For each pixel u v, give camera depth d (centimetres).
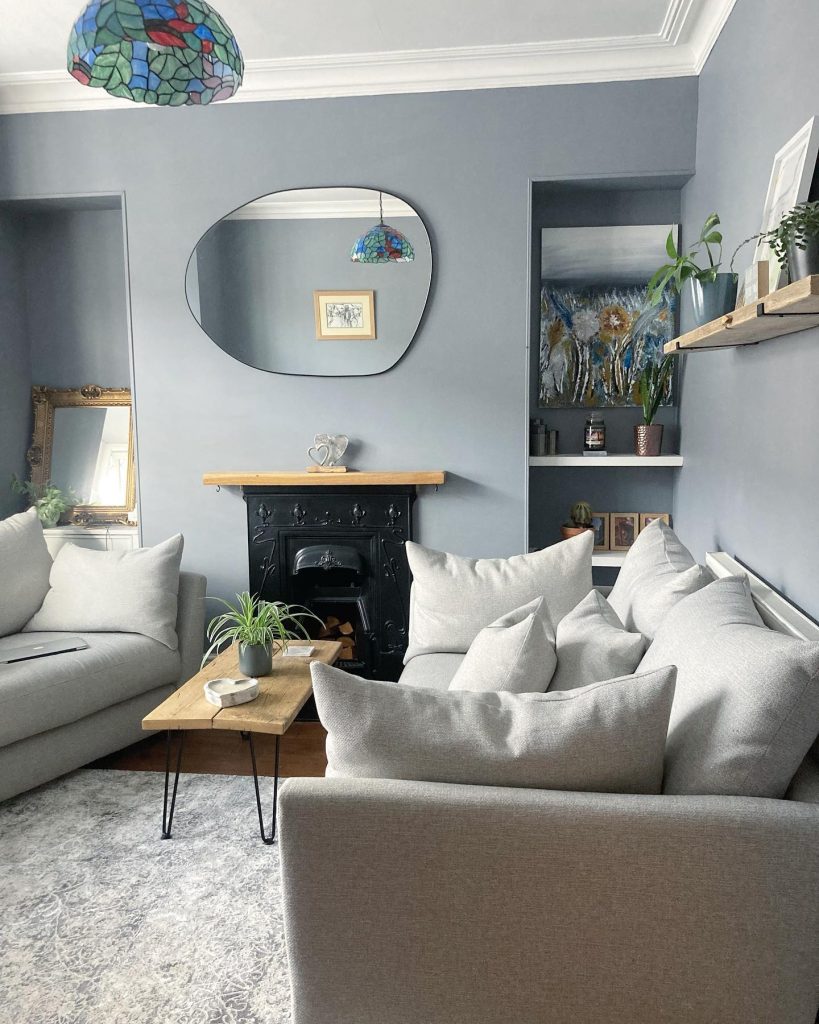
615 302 412
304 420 405
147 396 411
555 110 374
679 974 137
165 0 192
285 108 388
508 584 303
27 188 404
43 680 288
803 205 192
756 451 268
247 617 280
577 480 428
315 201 392
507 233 383
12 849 252
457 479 399
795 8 230
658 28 347
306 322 399
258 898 224
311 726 355
